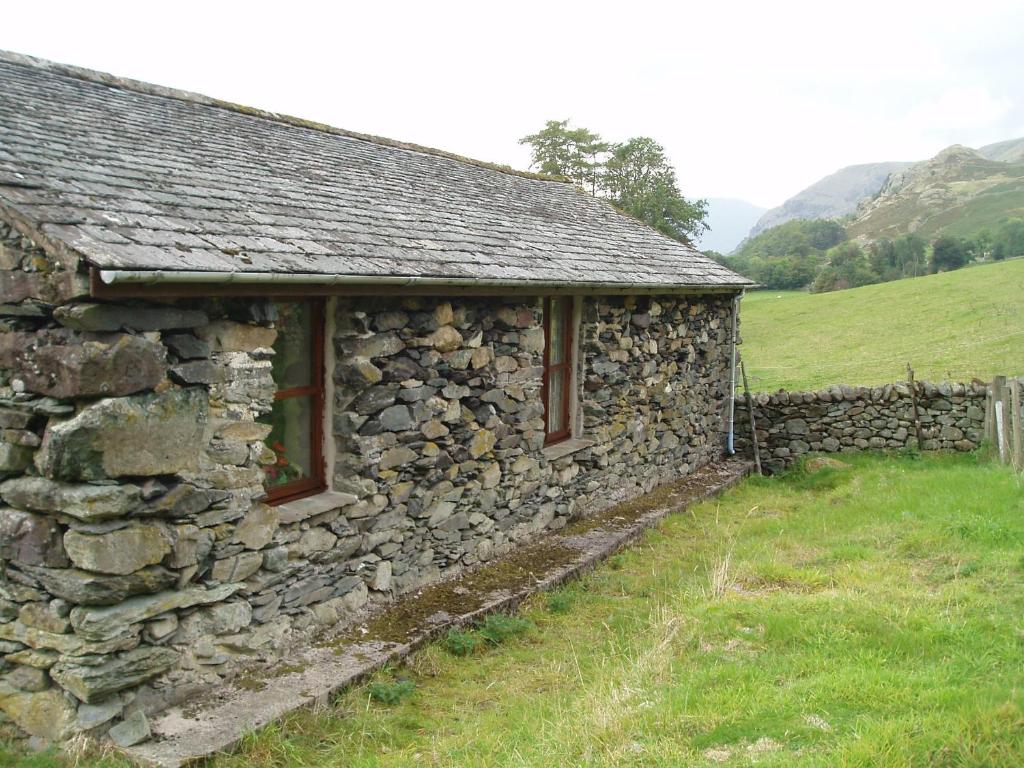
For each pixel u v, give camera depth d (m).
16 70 6.30
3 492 4.08
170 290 3.98
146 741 4.03
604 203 13.27
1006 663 4.17
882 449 12.22
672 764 3.41
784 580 6.13
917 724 3.43
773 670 4.35
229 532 4.61
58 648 4.00
